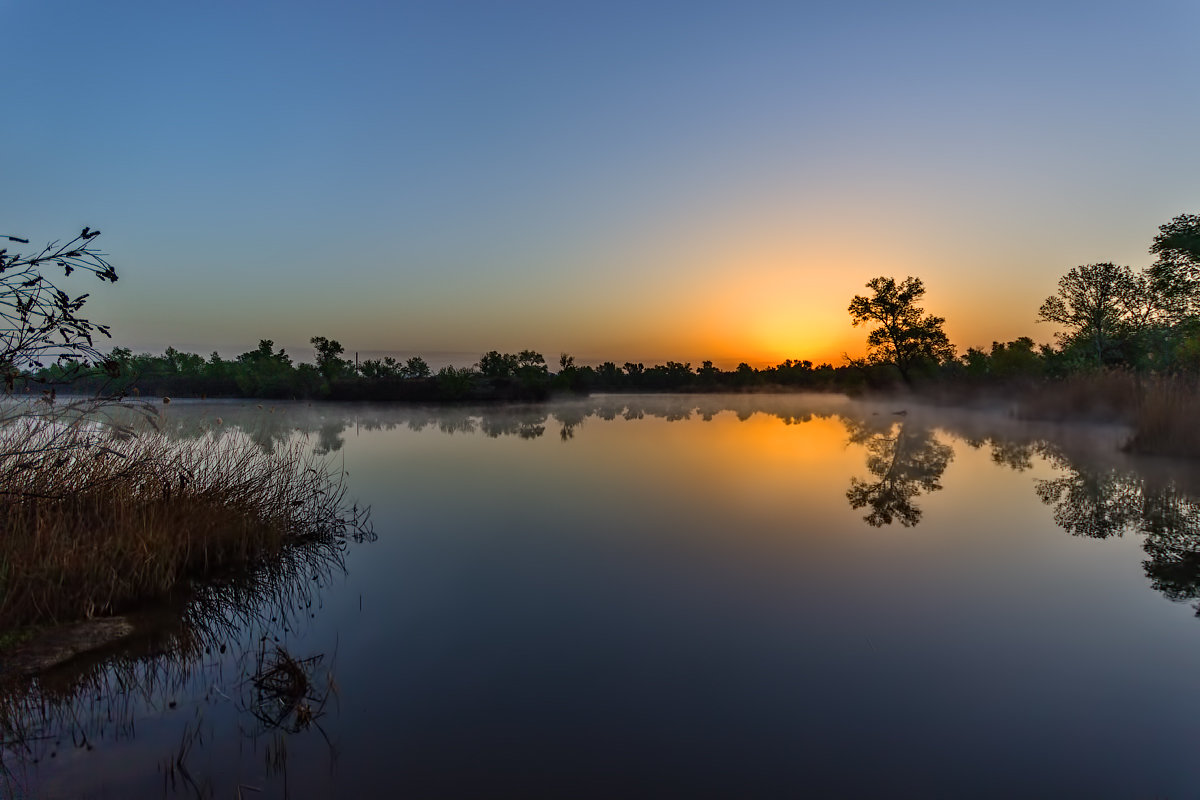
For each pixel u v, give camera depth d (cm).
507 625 531
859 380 5016
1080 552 730
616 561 702
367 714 390
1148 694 420
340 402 3491
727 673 447
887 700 412
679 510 946
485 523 871
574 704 405
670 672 448
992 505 973
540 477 1231
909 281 4212
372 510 950
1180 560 700
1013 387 3188
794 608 568
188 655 469
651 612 558
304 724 378
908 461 1412
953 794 319
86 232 515
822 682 435
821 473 1270
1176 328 2331
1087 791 321
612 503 998
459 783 324
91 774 325
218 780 322
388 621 538
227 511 720
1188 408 1342
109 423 670
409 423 2395
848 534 810
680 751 355
